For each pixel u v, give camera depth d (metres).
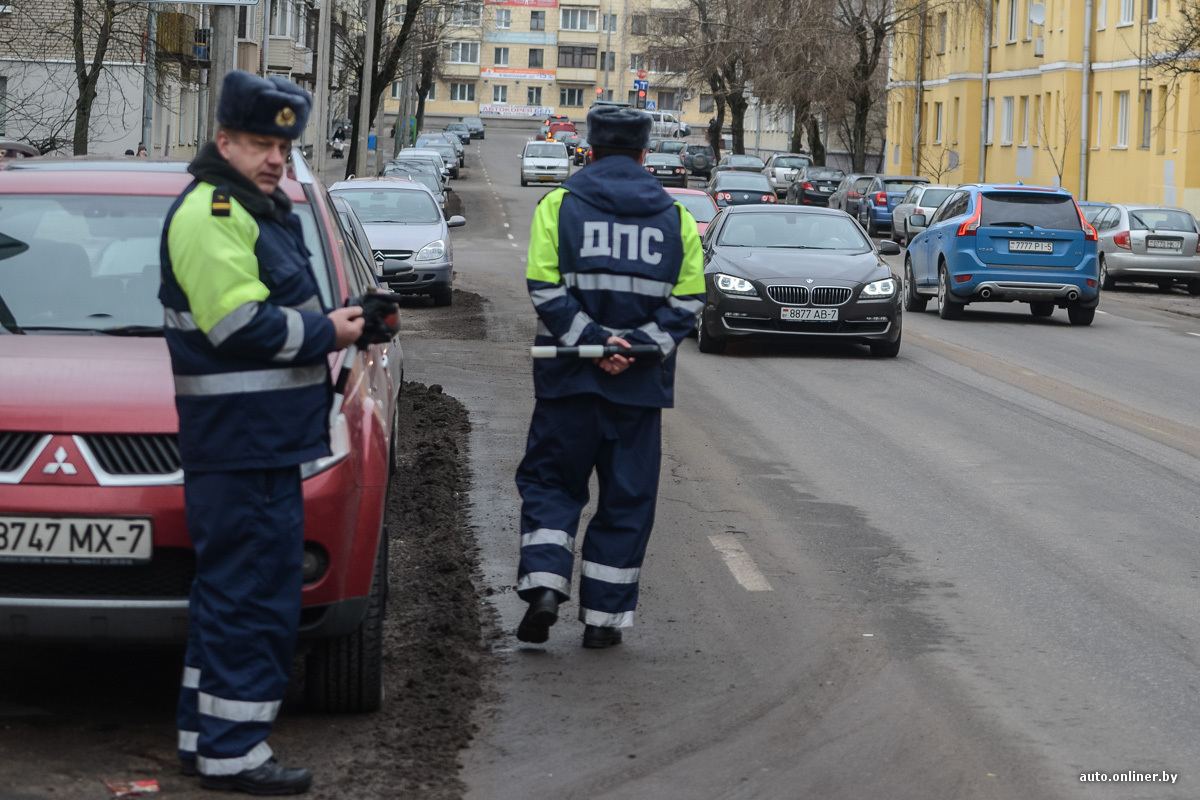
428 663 5.75
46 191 6.28
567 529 5.88
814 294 16.17
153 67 32.22
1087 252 21.56
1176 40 30.77
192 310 4.14
